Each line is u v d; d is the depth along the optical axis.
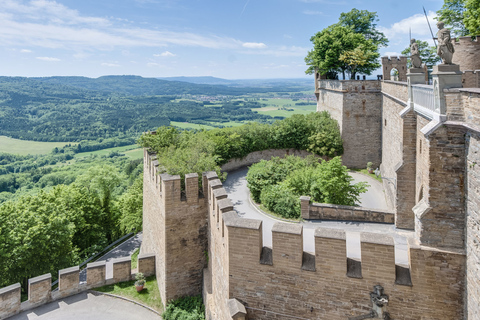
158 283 21.78
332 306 11.12
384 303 10.33
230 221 12.43
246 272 12.19
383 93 37.25
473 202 9.13
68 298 20.70
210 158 25.98
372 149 43.44
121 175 52.38
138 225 41.34
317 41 51.16
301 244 11.45
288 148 49.78
